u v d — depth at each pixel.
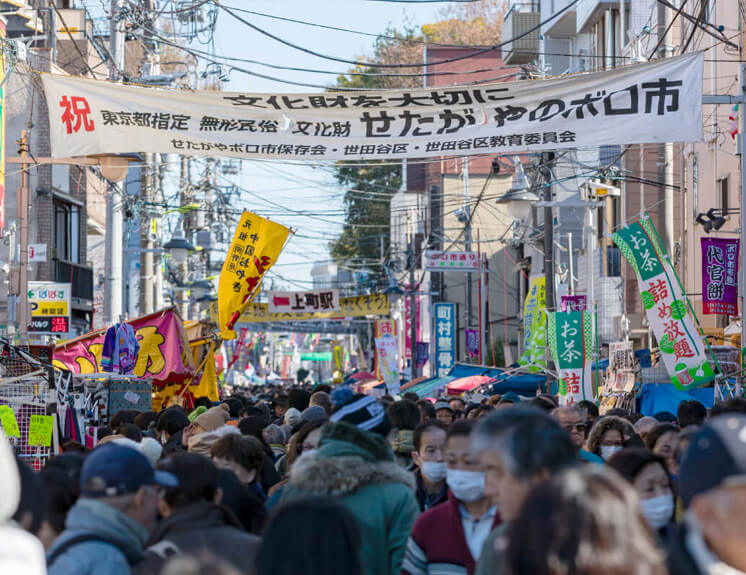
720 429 3.14
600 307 28.33
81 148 13.03
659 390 17.20
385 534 5.63
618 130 12.89
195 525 4.86
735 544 3.03
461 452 5.61
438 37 69.00
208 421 9.57
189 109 13.05
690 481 3.14
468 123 12.98
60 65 32.72
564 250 32.47
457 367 27.59
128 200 26.67
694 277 24.42
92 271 34.78
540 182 24.36
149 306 27.58
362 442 5.91
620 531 2.75
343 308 38.31
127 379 16.12
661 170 19.69
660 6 17.86
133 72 33.12
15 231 25.20
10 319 23.50
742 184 15.05
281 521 3.75
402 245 64.94
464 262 37.75
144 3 26.67
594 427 8.78
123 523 4.71
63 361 18.34
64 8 35.75
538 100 12.92
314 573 3.66
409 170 68.19
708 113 23.55
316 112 13.02
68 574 4.40
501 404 13.06
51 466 5.88
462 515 5.75
